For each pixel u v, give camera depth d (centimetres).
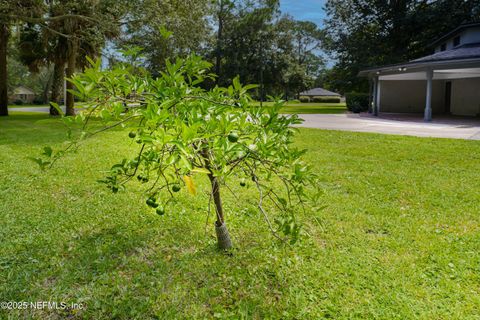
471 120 1368
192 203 368
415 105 1861
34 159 181
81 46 1513
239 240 286
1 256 254
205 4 1204
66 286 220
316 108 2545
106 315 195
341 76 2391
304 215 327
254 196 394
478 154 635
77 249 267
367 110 1988
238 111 202
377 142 788
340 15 2334
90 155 622
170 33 229
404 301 205
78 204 365
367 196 395
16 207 353
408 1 2131
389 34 2186
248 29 2867
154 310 199
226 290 219
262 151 186
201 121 164
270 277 233
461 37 1705
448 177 474
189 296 212
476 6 1936
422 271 237
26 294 211
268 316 195
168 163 142
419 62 1251
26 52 1664
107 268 241
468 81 1648
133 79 207
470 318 190
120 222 319
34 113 1994
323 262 250
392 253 262
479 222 317
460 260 249
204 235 293
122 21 1104
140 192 405
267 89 3216
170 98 192
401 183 445
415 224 314
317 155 635
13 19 1071
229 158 187
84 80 180
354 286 221
